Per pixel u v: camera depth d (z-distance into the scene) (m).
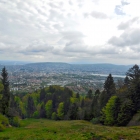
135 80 33.59
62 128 19.98
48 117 70.62
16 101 78.31
